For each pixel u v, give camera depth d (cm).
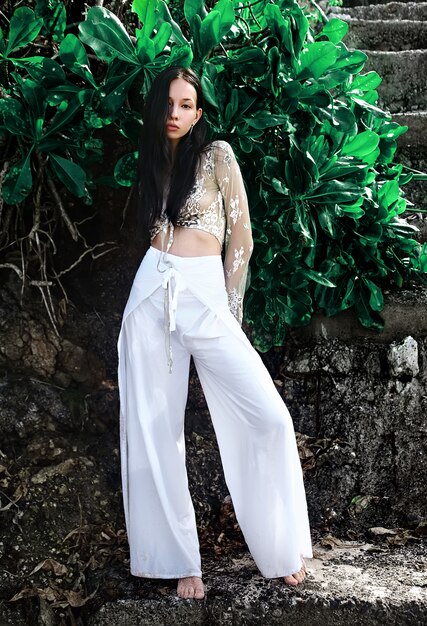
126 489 256
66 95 284
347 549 284
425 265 326
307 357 321
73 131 292
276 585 254
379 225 312
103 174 335
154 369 251
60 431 299
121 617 248
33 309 314
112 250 337
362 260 321
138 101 306
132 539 254
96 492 291
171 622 246
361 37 459
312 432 314
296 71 289
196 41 277
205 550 283
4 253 322
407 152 380
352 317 321
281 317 310
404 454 306
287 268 306
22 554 271
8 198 283
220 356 248
